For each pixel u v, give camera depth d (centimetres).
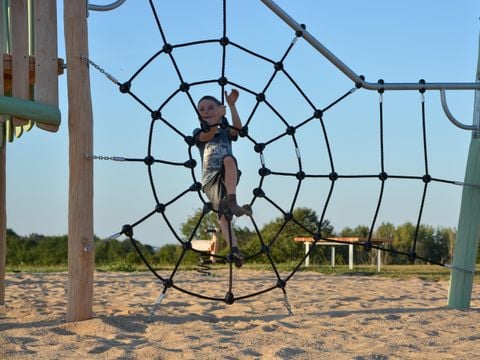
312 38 643
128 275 1223
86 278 568
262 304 738
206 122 580
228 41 614
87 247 565
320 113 640
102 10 597
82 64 570
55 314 627
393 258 2223
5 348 453
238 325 562
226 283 1055
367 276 1236
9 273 1271
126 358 428
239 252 593
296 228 2166
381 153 666
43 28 563
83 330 532
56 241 2425
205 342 475
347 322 574
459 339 504
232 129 609
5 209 714
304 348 460
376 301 779
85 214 567
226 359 425
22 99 552
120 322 557
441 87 682
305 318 598
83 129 567
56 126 566
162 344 470
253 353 444
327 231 2195
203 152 594
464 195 694
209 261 1253
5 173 709
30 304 722
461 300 685
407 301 778
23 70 557
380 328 549
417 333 529
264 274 1277
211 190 588
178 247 2211
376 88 668
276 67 625
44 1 564
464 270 685
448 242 2306
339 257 2114
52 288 945
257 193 614
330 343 481
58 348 457
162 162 588
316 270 1436
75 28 570
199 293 895
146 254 2181
